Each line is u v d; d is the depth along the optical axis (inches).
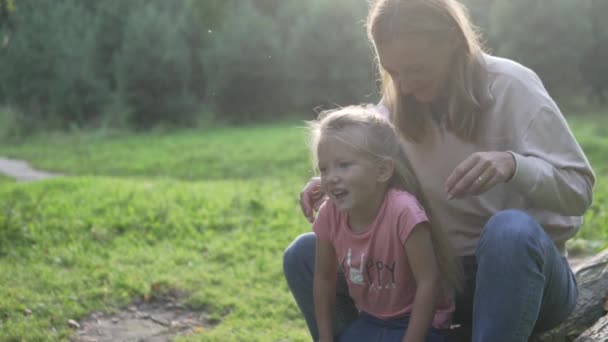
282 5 1162.0
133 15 1079.6
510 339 83.9
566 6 962.7
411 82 94.7
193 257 220.8
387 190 95.3
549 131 93.1
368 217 95.0
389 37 91.0
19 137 979.9
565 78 985.5
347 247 96.6
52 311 168.6
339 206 93.7
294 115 1132.5
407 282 94.4
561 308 95.0
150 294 182.5
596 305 118.3
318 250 100.9
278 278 199.3
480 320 85.1
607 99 1031.0
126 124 1050.1
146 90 1077.1
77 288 186.9
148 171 576.4
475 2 1026.1
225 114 1128.8
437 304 97.0
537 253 83.5
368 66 1074.7
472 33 94.6
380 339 95.7
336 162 93.2
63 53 1067.9
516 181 86.7
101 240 242.4
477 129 97.6
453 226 102.9
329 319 102.7
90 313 171.3
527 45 968.3
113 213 279.0
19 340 152.1
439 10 90.8
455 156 100.0
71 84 1059.9
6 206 281.3
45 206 295.3
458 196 87.7
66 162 671.1
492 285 84.0
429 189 102.6
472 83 94.9
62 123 1061.8
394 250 92.4
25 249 227.9
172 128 1071.0
